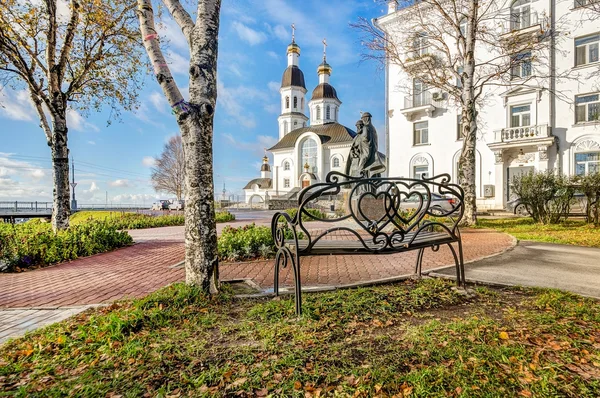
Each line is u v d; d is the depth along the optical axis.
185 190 3.63
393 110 24.86
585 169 17.94
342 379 1.96
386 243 3.35
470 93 12.30
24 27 9.56
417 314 3.01
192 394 1.85
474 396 1.76
